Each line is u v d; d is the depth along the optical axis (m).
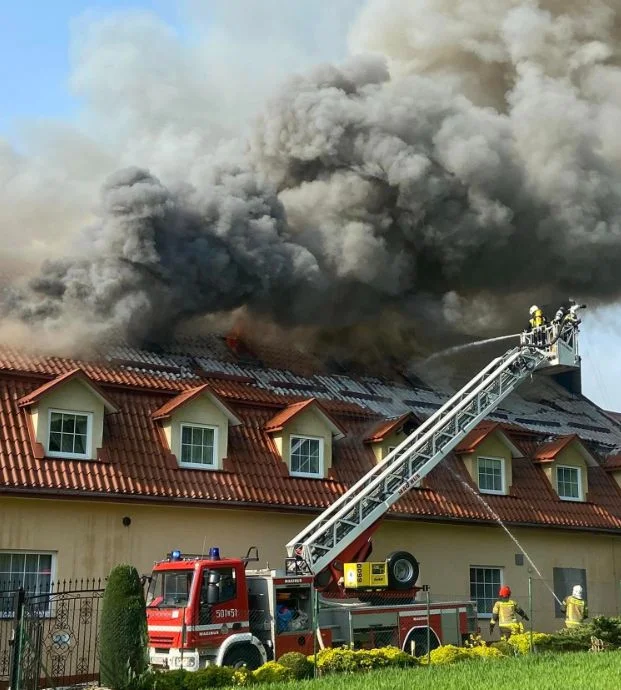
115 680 12.72
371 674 13.12
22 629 12.73
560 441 24.56
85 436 17.52
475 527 22.38
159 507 17.89
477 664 14.18
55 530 16.73
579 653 15.86
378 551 20.59
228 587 14.59
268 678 13.20
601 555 24.62
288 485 19.39
